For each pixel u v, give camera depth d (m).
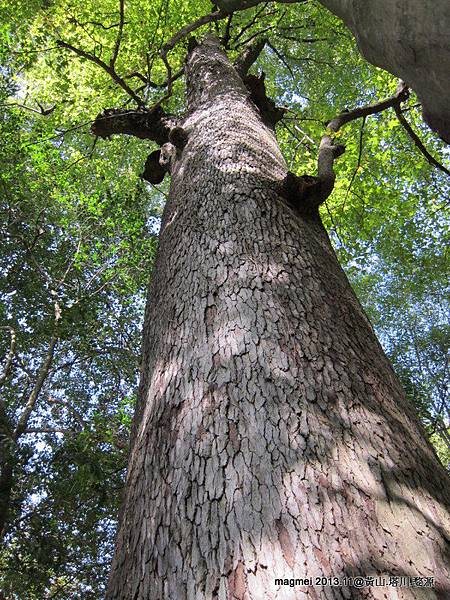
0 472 6.85
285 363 1.60
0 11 7.36
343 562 1.05
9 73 8.26
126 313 9.23
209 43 5.46
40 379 8.42
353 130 8.02
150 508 1.37
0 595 7.20
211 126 3.53
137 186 8.86
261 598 1.00
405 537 1.13
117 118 4.80
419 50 1.41
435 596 1.01
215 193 2.68
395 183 8.15
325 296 1.99
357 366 1.67
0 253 9.23
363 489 1.22
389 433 1.44
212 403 1.52
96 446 7.43
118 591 1.27
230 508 1.21
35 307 9.40
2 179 8.38
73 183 8.69
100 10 7.96
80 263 8.69
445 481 1.45
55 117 8.38
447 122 1.54
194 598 1.07
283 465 1.27
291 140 8.69
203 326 1.84
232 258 2.13
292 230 2.36
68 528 7.47
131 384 9.48
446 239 8.26
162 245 2.71
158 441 1.55
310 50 9.72
